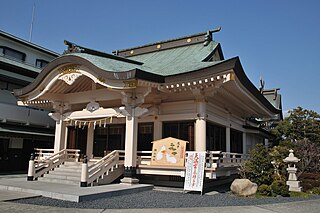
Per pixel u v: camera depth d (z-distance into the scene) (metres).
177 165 12.48
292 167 14.31
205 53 17.84
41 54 25.69
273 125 33.31
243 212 8.24
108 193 10.40
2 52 22.17
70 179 13.16
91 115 15.06
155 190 12.66
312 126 24.20
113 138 16.75
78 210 7.93
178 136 14.44
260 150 14.09
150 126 15.31
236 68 11.77
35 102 16.97
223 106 16.75
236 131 20.02
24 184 12.23
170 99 14.86
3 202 8.98
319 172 19.59
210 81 12.14
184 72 12.46
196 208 8.70
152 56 21.02
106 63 13.90
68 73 14.21
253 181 13.34
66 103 16.67
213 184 15.35
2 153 20.88
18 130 20.45
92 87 16.23
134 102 13.20
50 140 23.27
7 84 21.45
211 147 15.21
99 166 12.84
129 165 12.93
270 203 10.05
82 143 18.16
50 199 9.69
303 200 11.05
